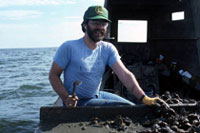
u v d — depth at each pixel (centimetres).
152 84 664
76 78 297
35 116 941
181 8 733
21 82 1919
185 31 692
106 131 233
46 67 3497
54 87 283
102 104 294
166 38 830
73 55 289
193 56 648
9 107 1097
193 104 279
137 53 941
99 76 309
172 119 249
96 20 279
